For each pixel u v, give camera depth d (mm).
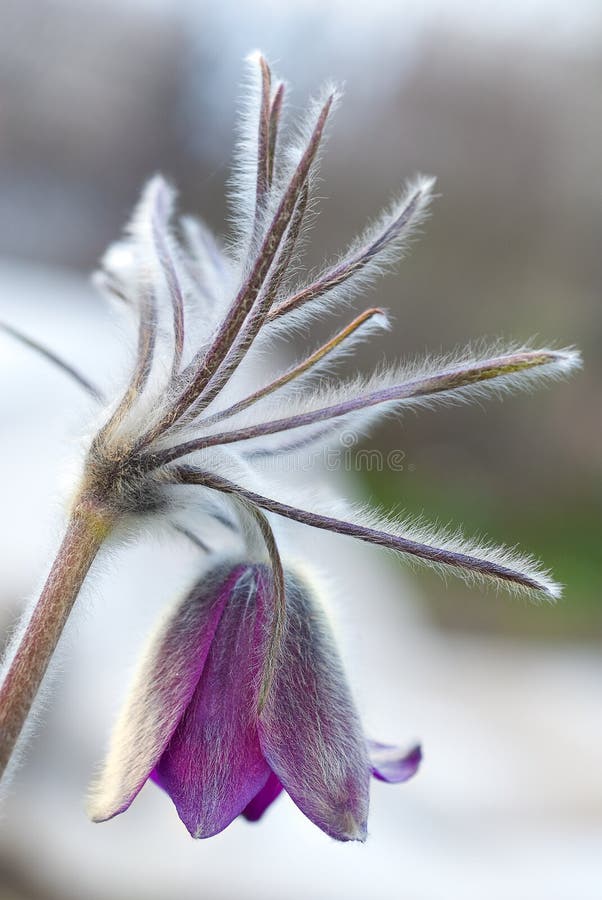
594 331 1336
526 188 1352
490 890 464
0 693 242
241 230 245
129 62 1154
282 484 260
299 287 250
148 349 248
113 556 252
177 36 1154
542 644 905
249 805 257
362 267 246
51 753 461
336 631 253
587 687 791
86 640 467
